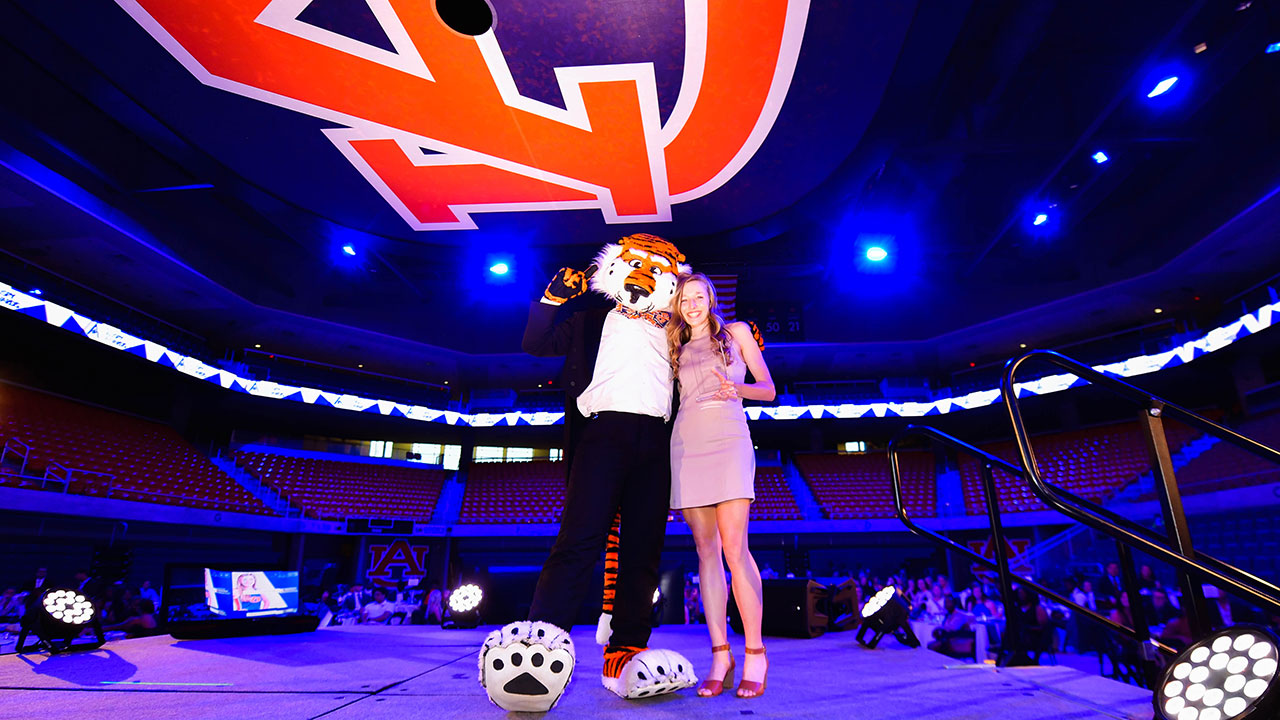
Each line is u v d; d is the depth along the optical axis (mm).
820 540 19906
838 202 9836
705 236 10523
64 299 14789
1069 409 21641
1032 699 1623
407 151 8344
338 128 7875
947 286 20141
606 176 8891
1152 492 16422
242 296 16859
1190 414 1647
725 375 2008
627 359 1899
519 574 6160
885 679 1968
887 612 3555
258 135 8016
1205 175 13922
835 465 24250
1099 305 17766
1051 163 13664
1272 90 11883
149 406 18922
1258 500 12961
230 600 4129
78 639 3229
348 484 21531
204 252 15672
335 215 9805
